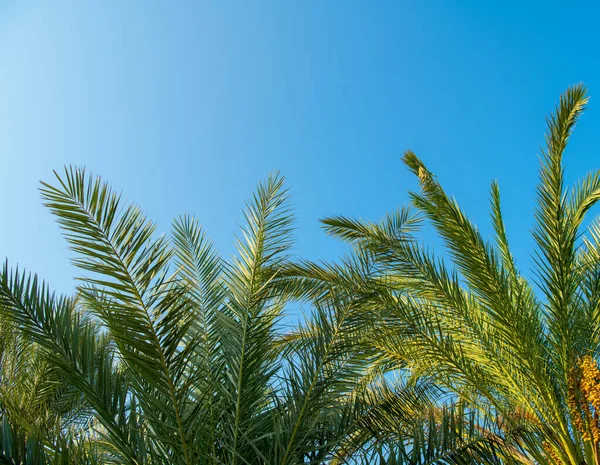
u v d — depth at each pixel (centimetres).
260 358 468
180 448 413
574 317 652
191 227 550
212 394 448
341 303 491
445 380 663
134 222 410
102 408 402
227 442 441
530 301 723
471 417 494
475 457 462
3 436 316
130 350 419
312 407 448
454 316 675
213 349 474
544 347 639
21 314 406
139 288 402
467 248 652
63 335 411
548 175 637
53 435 399
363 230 686
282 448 421
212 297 504
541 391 623
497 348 666
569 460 599
